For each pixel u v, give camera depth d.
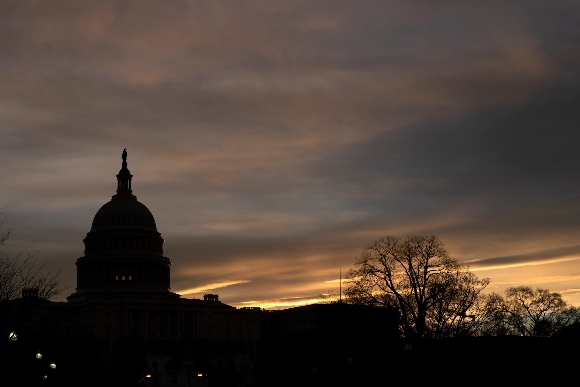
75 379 147.12
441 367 121.44
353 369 135.75
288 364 192.88
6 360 107.69
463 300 149.38
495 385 119.12
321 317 160.62
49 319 132.25
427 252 151.75
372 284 151.25
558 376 118.31
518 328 169.62
